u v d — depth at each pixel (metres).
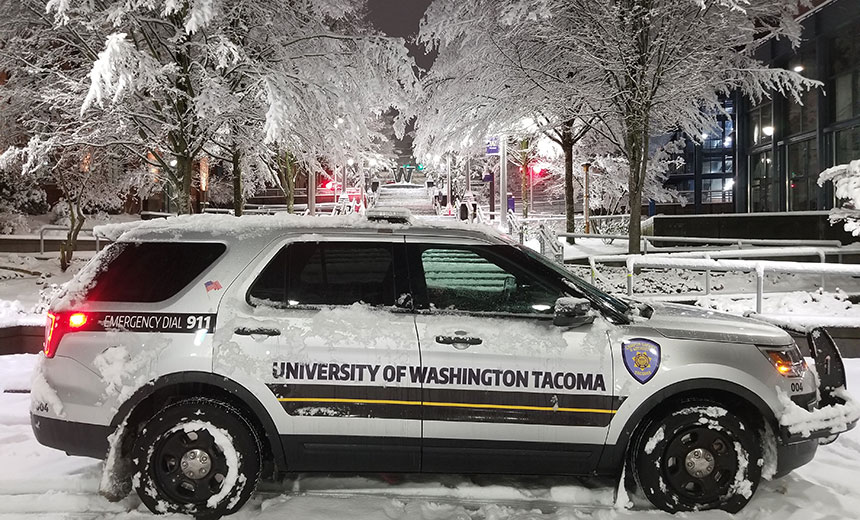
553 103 15.16
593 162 29.00
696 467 4.15
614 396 4.10
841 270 8.27
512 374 4.08
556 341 4.14
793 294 11.19
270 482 4.62
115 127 11.48
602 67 13.70
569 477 4.76
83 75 11.49
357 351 4.08
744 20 14.47
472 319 4.21
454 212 28.39
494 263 4.41
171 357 4.06
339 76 12.34
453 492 4.48
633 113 14.02
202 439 4.05
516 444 4.11
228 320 4.12
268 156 15.49
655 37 13.65
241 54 10.49
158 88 10.34
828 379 4.56
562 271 4.50
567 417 4.09
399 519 4.05
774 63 26.22
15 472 4.73
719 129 18.41
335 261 4.35
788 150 26.36
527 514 4.16
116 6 9.77
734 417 4.14
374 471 4.21
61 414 4.11
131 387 4.04
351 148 13.23
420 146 17.98
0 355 8.32
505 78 15.29
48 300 9.97
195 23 9.09
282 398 4.07
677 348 4.18
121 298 4.22
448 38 15.48
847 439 5.43
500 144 20.36
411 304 4.25
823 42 23.11
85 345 4.12
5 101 12.55
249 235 4.38
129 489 4.32
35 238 18.33
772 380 4.20
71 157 15.89
